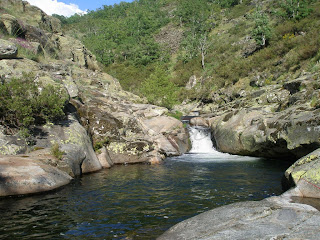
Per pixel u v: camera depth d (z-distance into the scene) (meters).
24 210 6.70
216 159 15.80
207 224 4.77
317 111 11.62
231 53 51.06
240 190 8.80
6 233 5.34
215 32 71.50
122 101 20.66
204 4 96.69
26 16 24.48
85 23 117.12
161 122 19.14
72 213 6.58
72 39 30.16
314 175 7.11
